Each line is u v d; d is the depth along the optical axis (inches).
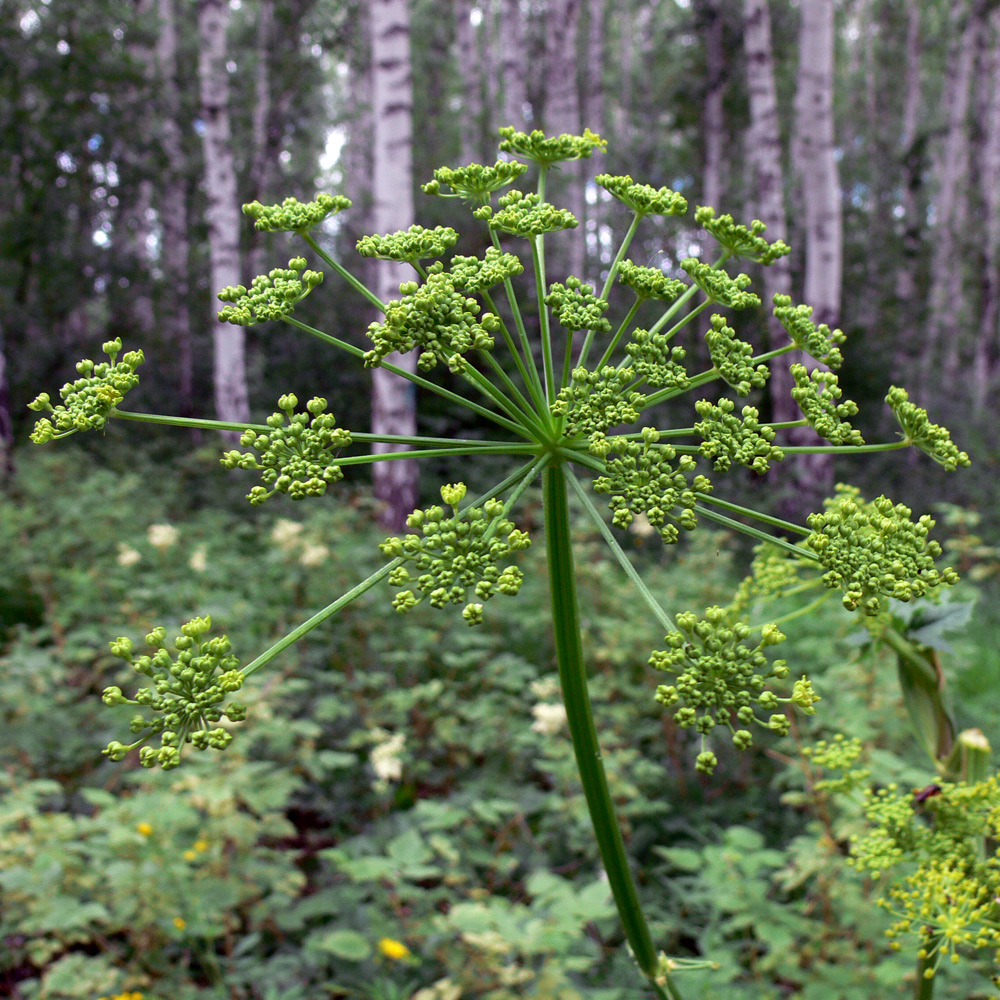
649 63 935.0
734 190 830.5
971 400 627.8
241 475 366.3
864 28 1021.8
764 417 423.5
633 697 151.8
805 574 153.3
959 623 46.0
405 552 32.1
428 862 117.9
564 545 36.4
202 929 95.3
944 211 756.6
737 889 91.0
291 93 797.9
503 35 569.9
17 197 541.3
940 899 39.5
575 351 389.7
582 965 83.7
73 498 274.8
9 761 133.2
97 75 512.1
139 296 608.4
